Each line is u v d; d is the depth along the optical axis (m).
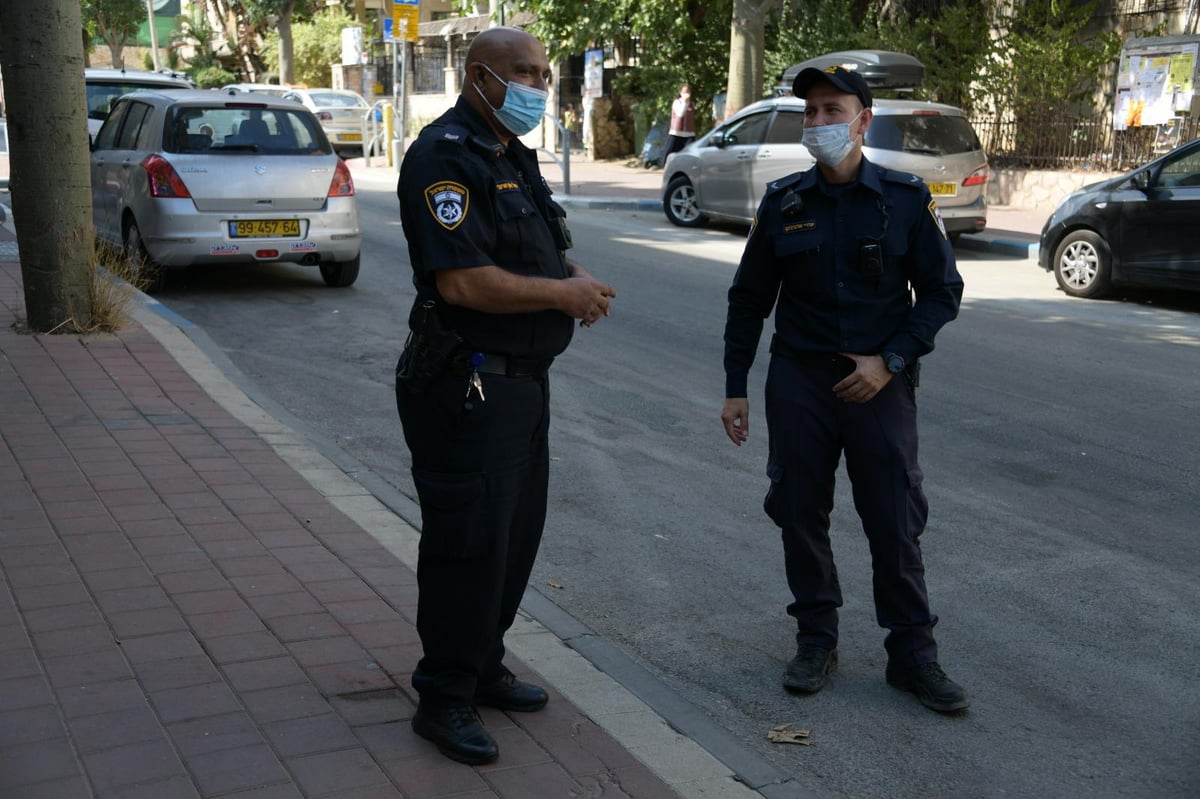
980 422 6.98
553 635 4.09
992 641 4.26
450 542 3.07
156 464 5.50
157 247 9.46
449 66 32.47
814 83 3.57
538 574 4.79
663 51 24.25
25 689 3.38
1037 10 19.23
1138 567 4.94
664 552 5.05
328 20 45.88
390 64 36.34
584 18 23.30
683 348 8.75
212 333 8.80
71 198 7.69
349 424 6.71
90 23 50.12
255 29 49.78
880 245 3.60
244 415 6.46
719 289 11.21
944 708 3.71
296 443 6.04
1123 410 7.25
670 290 11.09
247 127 9.87
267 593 4.14
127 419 6.18
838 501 5.67
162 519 4.80
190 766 3.02
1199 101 16.03
